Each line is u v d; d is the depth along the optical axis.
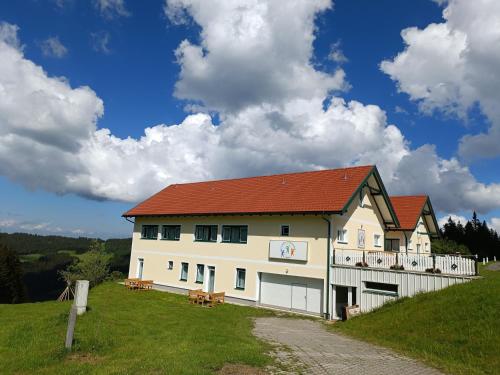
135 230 34.81
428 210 36.38
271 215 24.77
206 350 10.99
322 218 22.66
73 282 44.09
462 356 11.50
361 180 23.91
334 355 11.68
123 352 10.80
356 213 25.47
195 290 26.67
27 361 9.98
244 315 21.12
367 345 13.76
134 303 23.56
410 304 17.36
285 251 23.59
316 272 22.41
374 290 20.45
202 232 29.17
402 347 13.27
